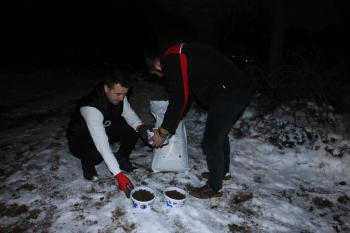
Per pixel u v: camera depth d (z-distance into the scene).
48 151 3.79
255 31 7.46
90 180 3.10
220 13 6.89
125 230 2.43
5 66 13.58
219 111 2.46
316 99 4.96
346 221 2.74
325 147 3.86
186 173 3.37
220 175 2.73
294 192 3.16
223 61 2.41
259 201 2.94
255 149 4.07
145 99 6.91
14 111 5.77
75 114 2.95
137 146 4.06
